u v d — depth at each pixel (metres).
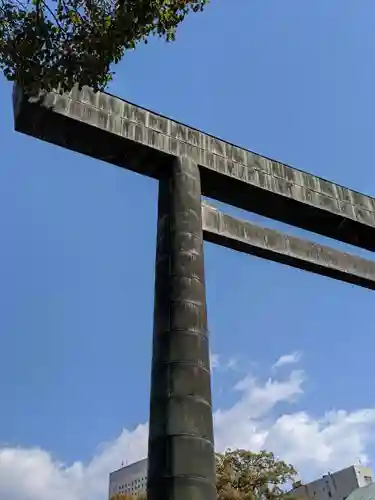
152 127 15.43
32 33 11.89
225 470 39.47
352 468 61.66
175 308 12.72
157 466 10.91
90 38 12.14
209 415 11.69
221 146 16.47
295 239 17.03
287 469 40.81
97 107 14.83
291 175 17.50
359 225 18.22
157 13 11.93
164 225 14.27
